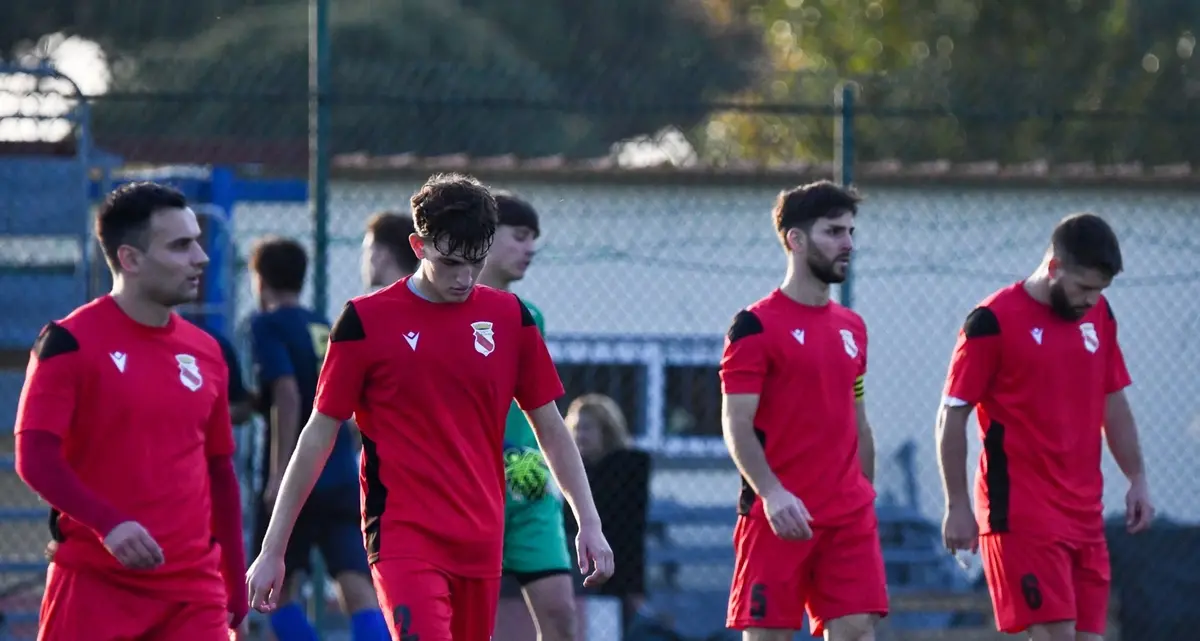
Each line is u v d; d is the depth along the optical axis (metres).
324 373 15.54
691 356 34.44
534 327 16.06
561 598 19.70
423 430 15.40
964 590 34.56
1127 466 21.25
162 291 15.01
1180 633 30.73
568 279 33.94
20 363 27.78
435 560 15.32
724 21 73.88
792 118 61.38
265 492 22.88
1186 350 34.75
